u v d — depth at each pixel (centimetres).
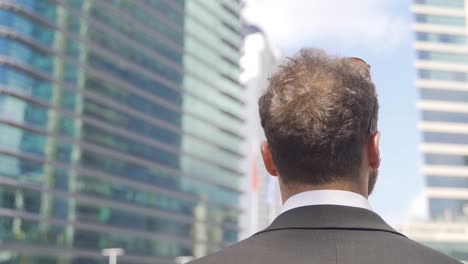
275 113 159
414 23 11581
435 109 11156
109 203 8650
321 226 147
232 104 12469
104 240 8419
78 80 8450
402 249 140
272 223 156
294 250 141
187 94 11006
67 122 8125
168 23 10762
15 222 6994
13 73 7362
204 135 11312
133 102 9575
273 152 162
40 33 7875
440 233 9675
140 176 9450
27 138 7419
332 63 166
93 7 8950
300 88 159
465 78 11375
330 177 156
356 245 141
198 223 10650
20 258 6975
